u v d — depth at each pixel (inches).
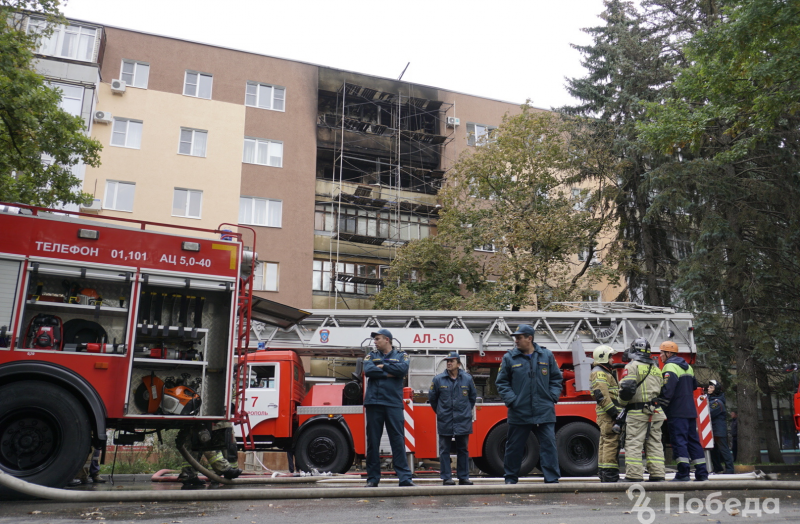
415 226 1290.6
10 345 266.1
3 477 232.7
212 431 311.4
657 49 933.8
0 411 255.9
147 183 1061.8
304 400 522.9
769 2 521.3
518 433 310.5
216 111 1142.3
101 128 1052.5
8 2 593.0
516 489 282.7
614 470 334.6
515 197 989.2
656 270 949.2
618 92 978.7
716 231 789.2
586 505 242.8
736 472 587.5
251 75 1193.4
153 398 295.9
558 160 989.8
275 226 1138.7
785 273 791.7
